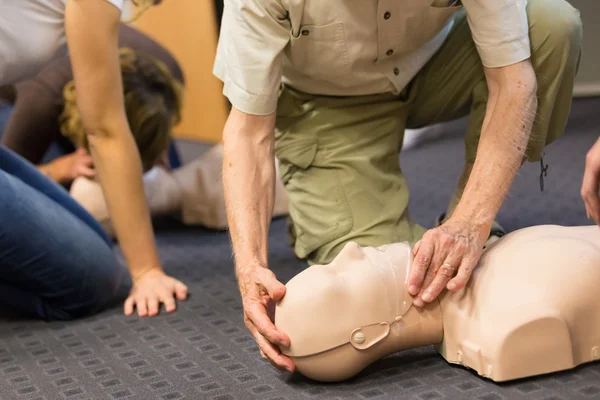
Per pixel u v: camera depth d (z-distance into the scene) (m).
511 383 0.97
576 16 1.24
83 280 1.41
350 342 0.99
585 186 1.09
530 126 1.10
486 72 1.14
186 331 1.31
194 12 3.18
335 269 1.02
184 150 3.08
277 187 2.05
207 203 2.00
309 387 1.03
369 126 1.41
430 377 1.02
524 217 1.80
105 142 1.45
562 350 0.97
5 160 1.50
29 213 1.36
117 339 1.30
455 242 1.01
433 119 1.49
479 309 0.99
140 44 2.18
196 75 3.27
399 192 1.41
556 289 0.97
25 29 1.39
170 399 1.04
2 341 1.34
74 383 1.13
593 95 3.14
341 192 1.37
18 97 1.99
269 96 1.15
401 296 1.01
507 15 1.10
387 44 1.26
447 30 1.37
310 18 1.21
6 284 1.41
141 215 1.49
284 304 1.00
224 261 1.73
